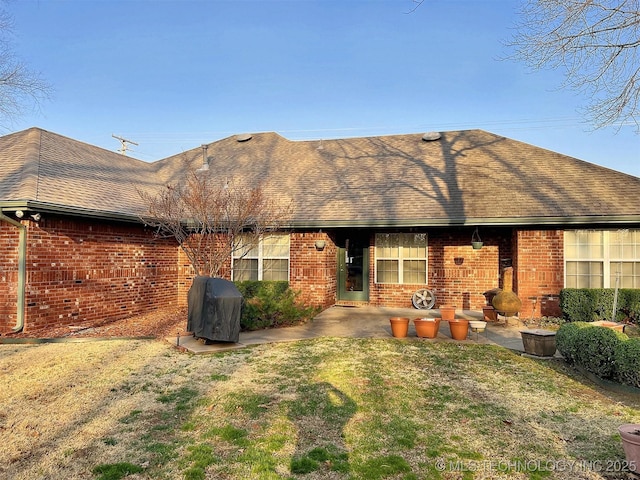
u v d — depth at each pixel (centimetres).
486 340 885
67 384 596
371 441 425
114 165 1486
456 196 1228
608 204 1083
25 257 893
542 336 739
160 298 1303
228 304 820
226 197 1134
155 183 1530
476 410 510
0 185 977
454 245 1314
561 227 1127
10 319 893
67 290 987
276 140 1828
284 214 1184
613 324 818
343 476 359
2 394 555
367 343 850
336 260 1432
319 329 1004
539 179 1245
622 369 556
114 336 914
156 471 365
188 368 677
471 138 1562
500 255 1273
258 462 379
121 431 447
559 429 459
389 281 1371
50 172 1110
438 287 1322
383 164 1491
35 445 414
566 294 1073
